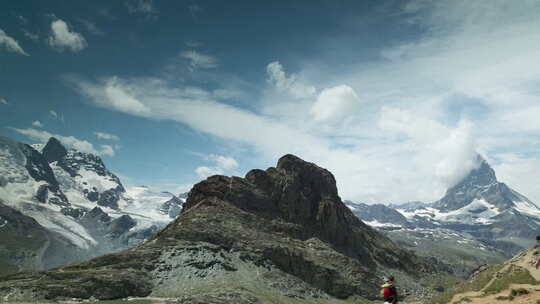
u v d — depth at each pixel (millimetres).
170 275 146250
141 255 155500
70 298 120125
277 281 158125
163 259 155000
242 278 152250
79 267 146000
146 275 143000
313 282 173625
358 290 177500
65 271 137875
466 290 87750
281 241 193125
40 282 124750
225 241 175625
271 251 176750
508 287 77062
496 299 70750
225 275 151625
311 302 151000
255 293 138500
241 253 170250
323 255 196250
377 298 175875
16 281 125312
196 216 192125
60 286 123062
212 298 122625
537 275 78188
